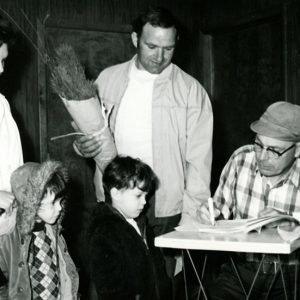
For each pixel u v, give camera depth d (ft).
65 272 7.00
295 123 7.18
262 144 7.32
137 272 6.64
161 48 8.09
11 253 6.52
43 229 6.84
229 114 13.14
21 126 10.82
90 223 6.81
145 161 8.48
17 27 10.70
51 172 6.56
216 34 13.24
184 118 8.55
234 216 8.07
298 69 11.26
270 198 7.73
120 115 8.61
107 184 6.96
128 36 12.01
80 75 7.61
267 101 12.21
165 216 8.50
